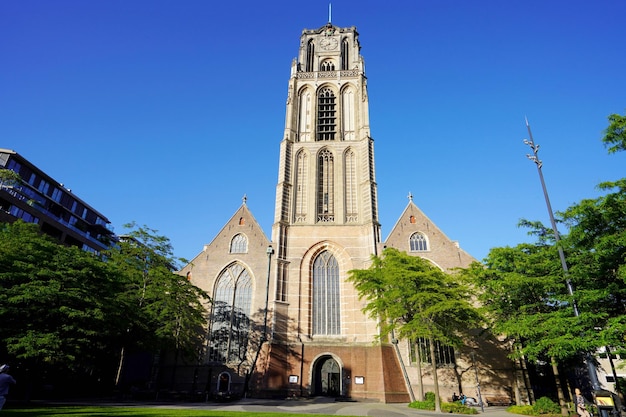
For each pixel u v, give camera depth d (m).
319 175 64.56
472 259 55.09
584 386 59.28
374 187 61.62
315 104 70.75
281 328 52.78
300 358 50.53
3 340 29.00
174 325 46.94
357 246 58.09
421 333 36.94
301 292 55.69
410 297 38.72
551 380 54.16
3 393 17.08
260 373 49.16
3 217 60.44
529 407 34.41
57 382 42.81
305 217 60.94
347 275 56.34
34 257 32.44
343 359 50.12
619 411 20.91
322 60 76.75
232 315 55.34
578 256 27.89
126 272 43.94
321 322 54.56
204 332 54.22
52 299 30.77
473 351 47.44
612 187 24.25
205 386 51.12
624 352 23.55
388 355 49.22
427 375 49.34
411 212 59.12
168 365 52.88
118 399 39.84
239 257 58.38
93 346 36.47
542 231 37.12
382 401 45.69
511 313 36.44
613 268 25.69
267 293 53.28
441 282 40.41
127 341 41.56
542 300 34.50
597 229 25.42
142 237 47.81
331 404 40.66
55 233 77.56
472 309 37.59
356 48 76.94
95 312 31.94
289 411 32.25
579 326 25.48
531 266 33.31
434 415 32.00
